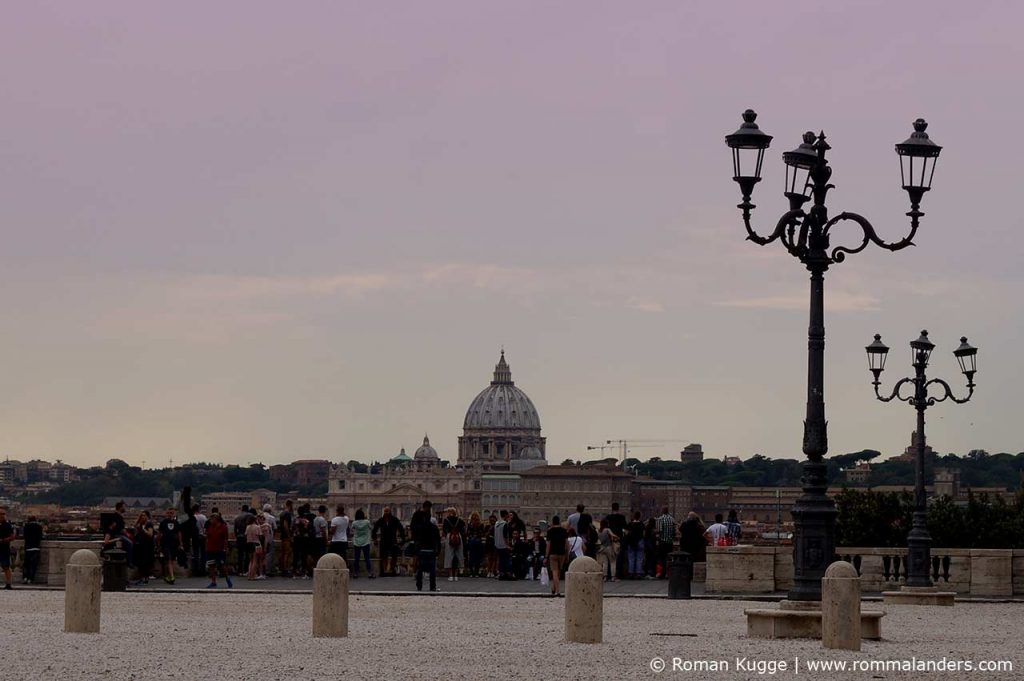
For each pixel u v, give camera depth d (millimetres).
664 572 102875
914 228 59344
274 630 59000
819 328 57219
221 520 89000
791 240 57469
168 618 65562
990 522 183250
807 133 57969
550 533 86125
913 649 53219
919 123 60094
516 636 57031
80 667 46125
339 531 99562
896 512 184375
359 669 45812
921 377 89625
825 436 56969
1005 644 56688
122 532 93062
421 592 87688
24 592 85688
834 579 52188
